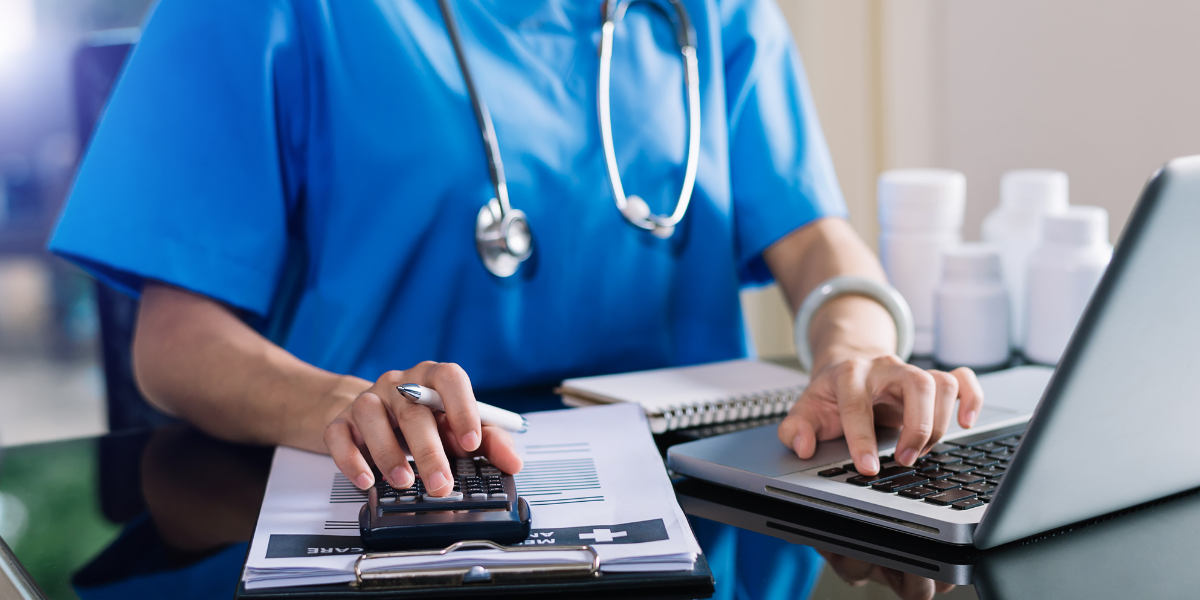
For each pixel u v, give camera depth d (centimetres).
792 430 61
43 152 401
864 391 61
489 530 44
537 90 98
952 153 160
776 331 195
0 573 47
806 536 50
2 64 392
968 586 42
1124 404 42
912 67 162
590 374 102
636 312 103
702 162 106
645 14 104
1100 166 136
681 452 61
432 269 94
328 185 93
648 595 42
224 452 73
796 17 177
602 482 53
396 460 51
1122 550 45
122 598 44
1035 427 41
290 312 96
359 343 93
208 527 55
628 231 101
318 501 51
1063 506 45
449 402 53
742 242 110
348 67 91
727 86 111
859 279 85
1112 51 132
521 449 60
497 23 97
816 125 114
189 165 84
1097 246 90
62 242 82
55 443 76
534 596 42
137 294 88
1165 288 38
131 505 59
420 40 93
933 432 58
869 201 173
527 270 97
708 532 51
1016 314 101
